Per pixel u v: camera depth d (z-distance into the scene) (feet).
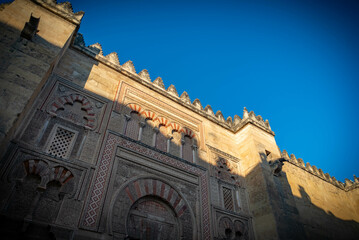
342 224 48.44
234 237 31.37
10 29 23.99
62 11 29.94
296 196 43.93
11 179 20.36
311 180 51.80
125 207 24.88
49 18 28.40
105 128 28.89
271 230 32.07
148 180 28.48
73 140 25.84
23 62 22.63
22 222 19.10
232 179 38.01
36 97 24.50
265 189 35.50
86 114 28.86
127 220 24.54
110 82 34.04
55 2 30.17
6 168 20.45
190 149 36.88
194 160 35.63
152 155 30.76
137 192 26.71
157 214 27.17
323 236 41.63
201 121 41.91
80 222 21.36
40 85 23.56
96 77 32.99
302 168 52.24
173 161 32.37
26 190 20.86
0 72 20.83
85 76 31.94
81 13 31.94
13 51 22.71
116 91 33.68
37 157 22.57
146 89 37.88
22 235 18.85
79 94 29.78
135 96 35.53
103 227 22.33
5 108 19.35
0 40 22.62
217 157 38.88
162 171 30.37
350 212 53.83
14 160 21.21
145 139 32.42
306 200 45.52
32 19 24.50
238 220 33.42
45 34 26.50
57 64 29.89
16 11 25.88
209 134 41.29
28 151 22.36
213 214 31.48
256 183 37.27
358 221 53.06
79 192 22.90
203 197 32.07
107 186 24.88
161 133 34.94
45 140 24.17
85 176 24.08
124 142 29.27
